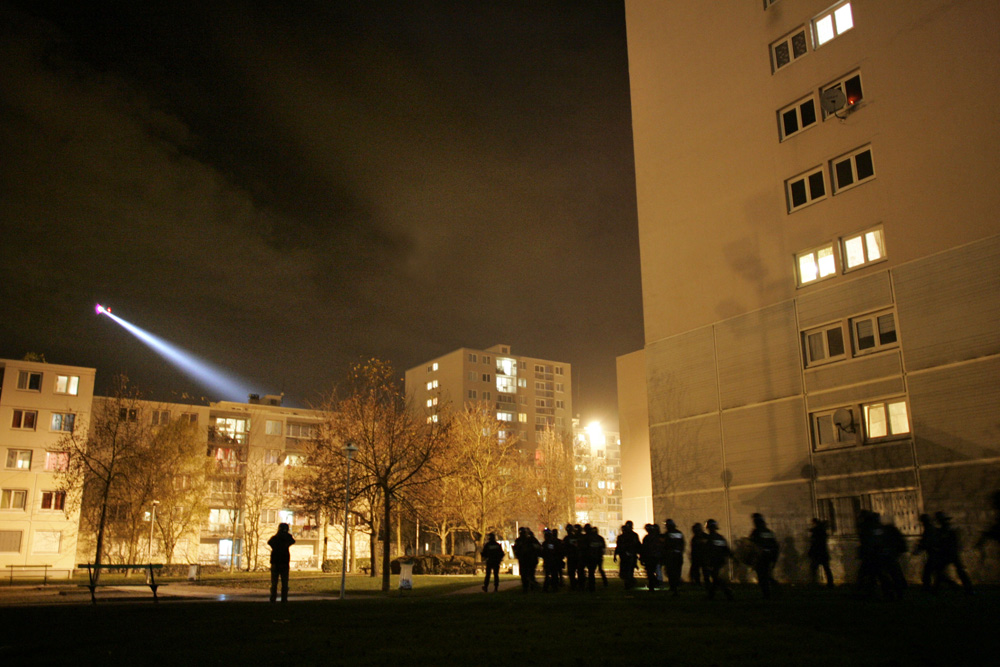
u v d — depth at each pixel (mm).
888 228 25422
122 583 37406
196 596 25344
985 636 10547
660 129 35094
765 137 30172
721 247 31281
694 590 23188
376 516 44281
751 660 9133
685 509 30984
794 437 27359
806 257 28156
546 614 14586
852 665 8758
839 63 27828
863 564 16469
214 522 74250
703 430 30750
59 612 16125
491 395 128625
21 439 61125
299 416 81562
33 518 59969
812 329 27516
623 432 50938
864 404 25484
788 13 30031
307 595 26422
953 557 18000
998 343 22031
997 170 22703
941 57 24625
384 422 38562
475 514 58938
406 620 13914
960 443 22500
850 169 27047
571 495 77750
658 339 33438
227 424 75562
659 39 35938
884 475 24328
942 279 23656
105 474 58688
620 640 10789
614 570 45438
